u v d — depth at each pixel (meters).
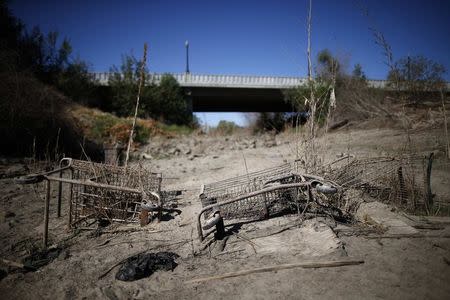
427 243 3.15
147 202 4.09
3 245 3.76
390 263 2.81
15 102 9.16
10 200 5.58
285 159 9.43
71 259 3.39
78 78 19.25
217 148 13.54
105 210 4.32
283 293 2.52
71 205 4.16
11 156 9.05
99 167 4.43
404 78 11.32
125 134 14.37
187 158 11.22
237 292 2.59
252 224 3.92
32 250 3.61
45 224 3.65
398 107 12.29
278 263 2.97
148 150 12.84
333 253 3.00
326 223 3.63
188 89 25.73
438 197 4.68
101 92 22.05
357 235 3.40
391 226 3.60
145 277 2.96
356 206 4.25
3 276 3.07
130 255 3.43
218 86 25.72
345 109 14.18
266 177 4.75
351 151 8.45
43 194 6.00
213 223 3.39
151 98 21.42
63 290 2.82
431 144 7.86
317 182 3.64
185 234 3.92
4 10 16.75
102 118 15.76
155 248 3.58
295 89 16.52
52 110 10.12
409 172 4.92
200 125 23.39
